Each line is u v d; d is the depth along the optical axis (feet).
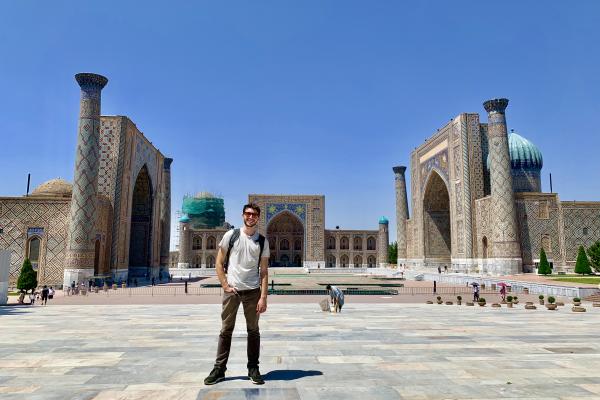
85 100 65.57
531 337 15.66
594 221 78.74
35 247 68.74
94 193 64.59
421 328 18.25
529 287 55.26
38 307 34.68
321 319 22.27
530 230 78.28
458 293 55.47
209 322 21.06
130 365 10.90
